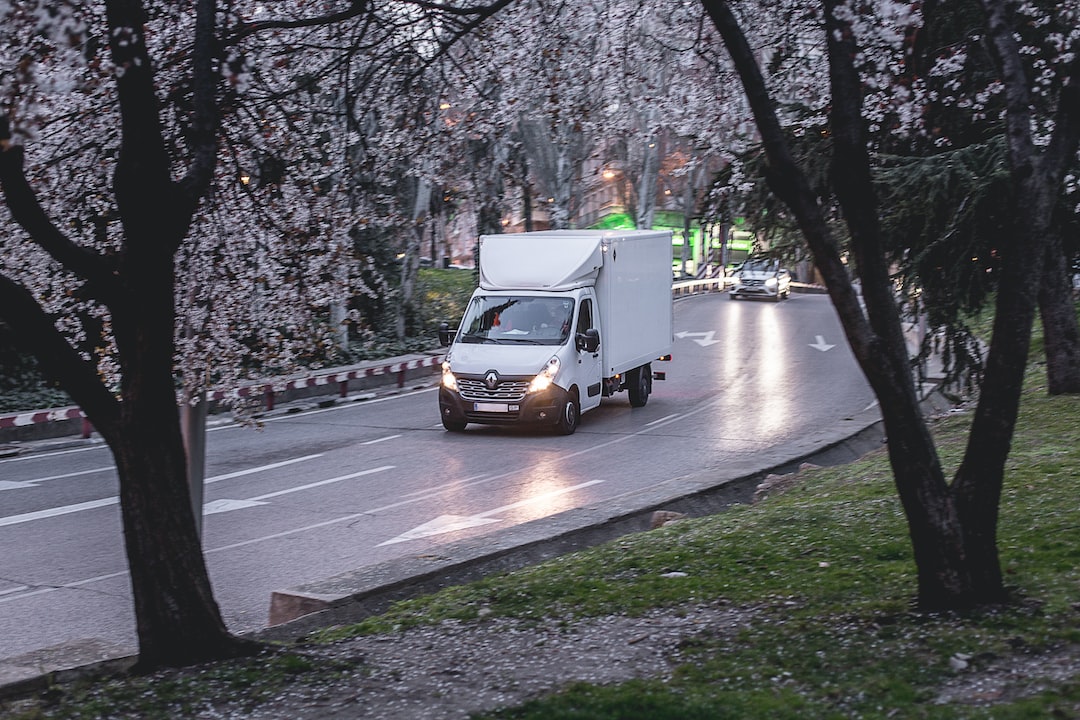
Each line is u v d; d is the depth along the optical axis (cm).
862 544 909
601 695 574
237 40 858
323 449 1844
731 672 604
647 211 4603
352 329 3306
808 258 1600
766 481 1373
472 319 2070
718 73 1339
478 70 1245
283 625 837
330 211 1127
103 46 720
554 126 1430
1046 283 1783
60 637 891
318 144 1223
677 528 1070
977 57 1394
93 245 1056
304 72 1138
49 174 999
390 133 1234
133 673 671
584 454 1781
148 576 675
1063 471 1130
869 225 656
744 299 5684
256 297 1135
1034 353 2477
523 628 752
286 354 1188
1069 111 653
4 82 622
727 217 1650
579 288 2072
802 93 1431
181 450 681
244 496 1458
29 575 1077
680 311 4969
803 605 740
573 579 875
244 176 1063
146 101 657
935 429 1684
